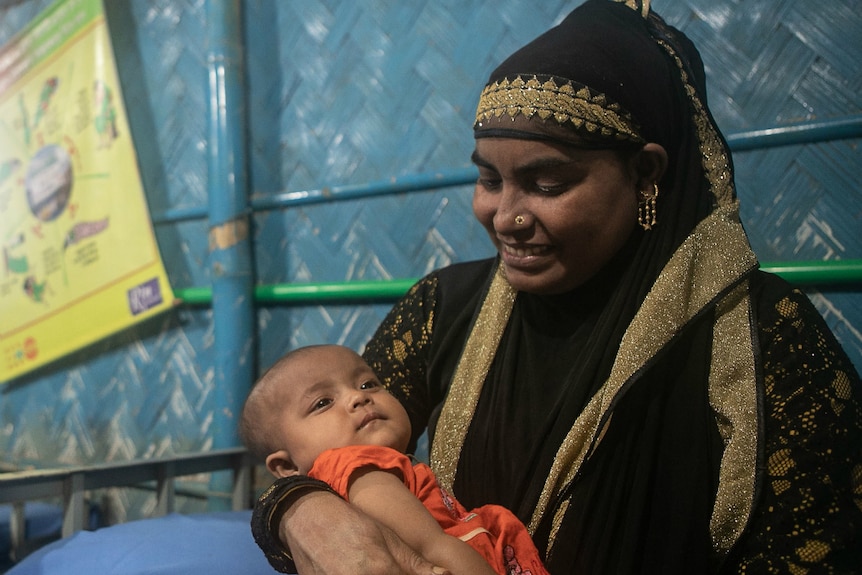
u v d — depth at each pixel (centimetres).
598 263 112
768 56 186
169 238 294
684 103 117
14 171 335
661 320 110
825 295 175
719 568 105
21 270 332
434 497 111
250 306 263
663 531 106
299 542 93
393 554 91
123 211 293
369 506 101
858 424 102
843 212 175
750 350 107
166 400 290
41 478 185
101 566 144
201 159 286
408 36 242
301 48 263
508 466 120
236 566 141
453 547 97
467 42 231
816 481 99
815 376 103
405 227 239
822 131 176
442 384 136
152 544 151
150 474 210
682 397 109
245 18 274
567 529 111
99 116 300
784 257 181
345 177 251
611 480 110
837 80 178
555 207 107
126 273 293
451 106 233
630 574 106
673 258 113
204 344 281
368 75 249
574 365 118
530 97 106
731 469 104
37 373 332
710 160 118
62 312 316
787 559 99
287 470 124
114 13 311
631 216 112
